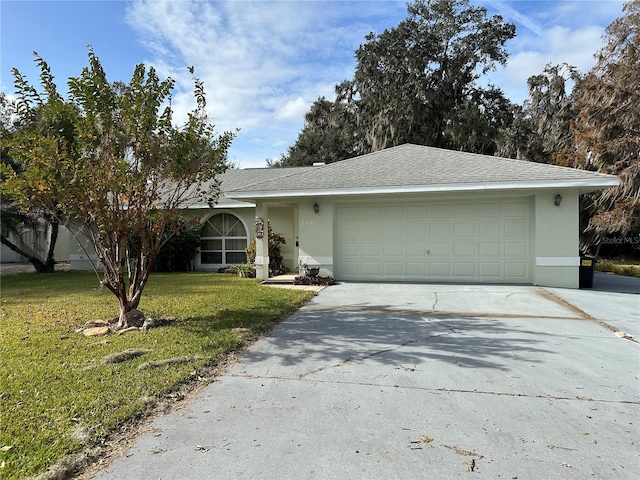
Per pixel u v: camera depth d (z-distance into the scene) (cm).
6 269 1878
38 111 556
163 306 765
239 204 1507
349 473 250
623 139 1556
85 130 547
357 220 1143
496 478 244
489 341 539
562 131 2253
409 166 1156
